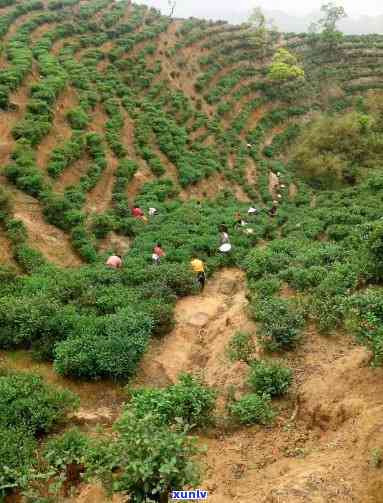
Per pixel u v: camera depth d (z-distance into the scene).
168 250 18.78
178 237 20.05
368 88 46.62
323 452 7.01
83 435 8.18
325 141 35.44
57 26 35.91
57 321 11.55
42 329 11.51
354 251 15.46
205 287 16.81
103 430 8.78
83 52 34.50
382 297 9.29
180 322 13.42
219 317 13.93
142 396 8.21
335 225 22.03
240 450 7.82
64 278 14.51
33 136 21.19
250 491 6.65
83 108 26.53
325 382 8.66
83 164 23.02
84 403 9.89
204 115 37.19
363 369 8.52
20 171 19.22
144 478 5.02
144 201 23.53
